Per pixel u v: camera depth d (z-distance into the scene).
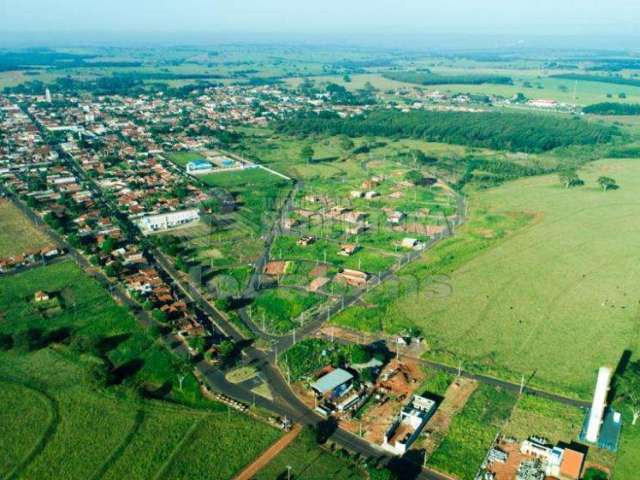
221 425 121.38
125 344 152.00
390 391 133.75
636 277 198.75
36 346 150.75
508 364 144.88
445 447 115.19
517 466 109.56
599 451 113.44
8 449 113.75
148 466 109.69
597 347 153.00
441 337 157.88
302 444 115.75
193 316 166.75
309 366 143.25
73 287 186.38
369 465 109.12
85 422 121.69
